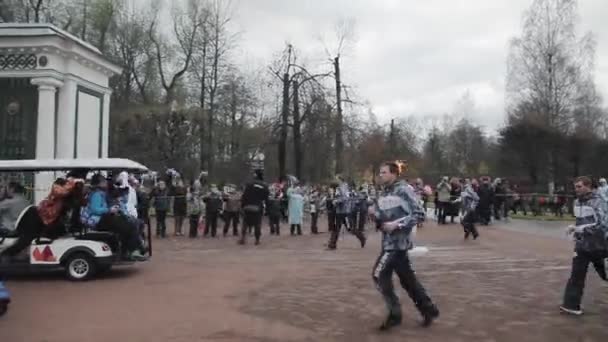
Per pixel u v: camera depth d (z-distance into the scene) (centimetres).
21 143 2311
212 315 754
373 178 4441
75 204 1077
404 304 825
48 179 1914
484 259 1325
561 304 822
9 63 2270
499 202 2644
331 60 3700
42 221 1034
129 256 1086
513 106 4669
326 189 3022
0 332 667
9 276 1073
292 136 3344
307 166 3541
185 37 4369
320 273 1109
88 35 4112
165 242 1739
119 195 1179
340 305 815
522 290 934
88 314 759
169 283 995
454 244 1652
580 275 764
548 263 1259
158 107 3809
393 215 682
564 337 654
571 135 4497
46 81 2238
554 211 2928
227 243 1714
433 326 700
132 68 4462
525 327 697
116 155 3703
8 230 1068
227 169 4162
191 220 1919
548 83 4459
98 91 2559
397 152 5800
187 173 3850
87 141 2467
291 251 1501
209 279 1037
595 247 746
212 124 4206
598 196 756
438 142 7875
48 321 720
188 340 636
